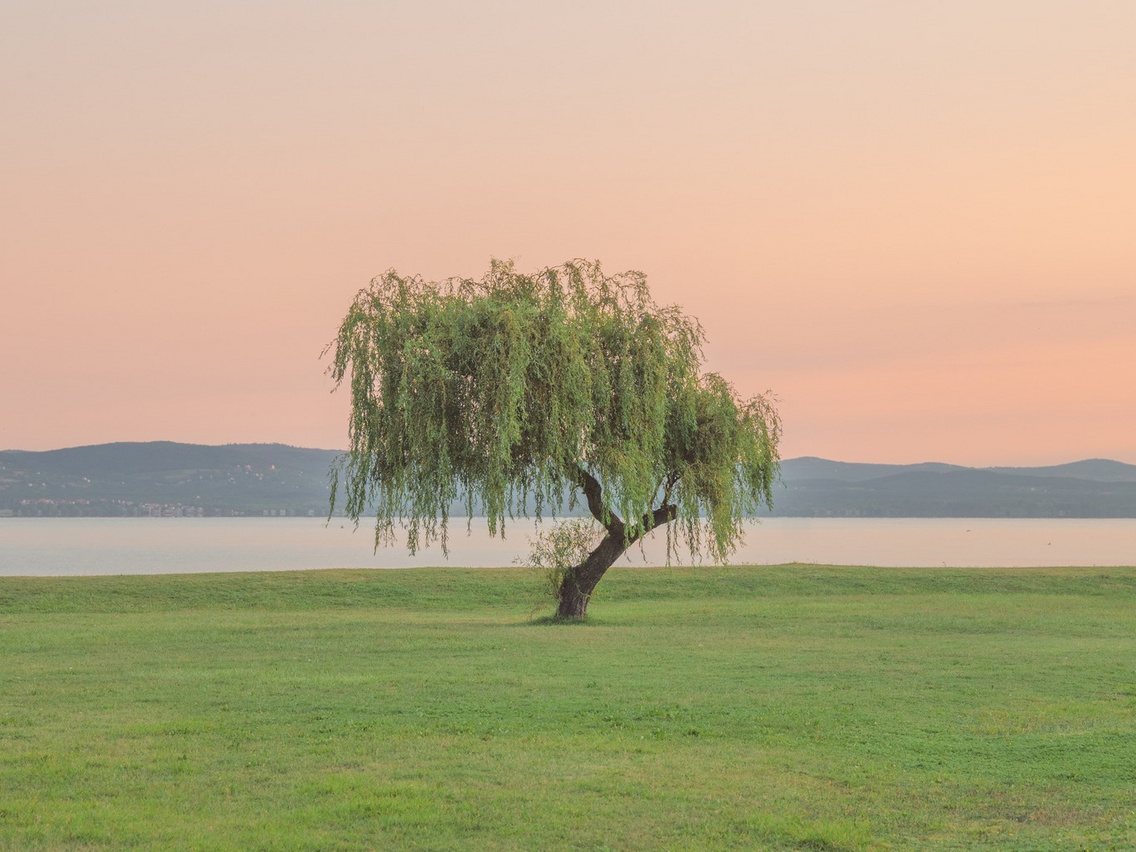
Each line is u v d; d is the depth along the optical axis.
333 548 136.62
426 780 11.80
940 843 9.78
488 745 13.59
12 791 11.27
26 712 15.87
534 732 14.43
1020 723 15.15
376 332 28.97
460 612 36.09
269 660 22.20
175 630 28.62
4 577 41.00
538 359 28.33
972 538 177.50
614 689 18.03
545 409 28.61
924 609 34.53
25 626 30.02
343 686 18.33
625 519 29.55
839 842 9.66
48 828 9.88
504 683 18.72
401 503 29.28
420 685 18.44
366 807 10.67
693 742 13.85
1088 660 22.12
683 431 30.84
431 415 28.19
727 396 31.55
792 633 27.80
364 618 33.09
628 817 10.48
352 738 13.95
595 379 29.11
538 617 33.09
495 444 28.14
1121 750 13.33
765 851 9.53
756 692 17.81
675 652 23.47
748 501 32.19
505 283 30.41
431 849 9.49
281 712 15.88
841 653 23.31
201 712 15.91
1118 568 46.78
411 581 41.69
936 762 12.78
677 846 9.60
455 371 28.83
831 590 41.53
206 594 38.66
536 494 29.62
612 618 32.06
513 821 10.32
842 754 13.20
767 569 45.91
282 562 100.62
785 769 12.45
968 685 18.66
